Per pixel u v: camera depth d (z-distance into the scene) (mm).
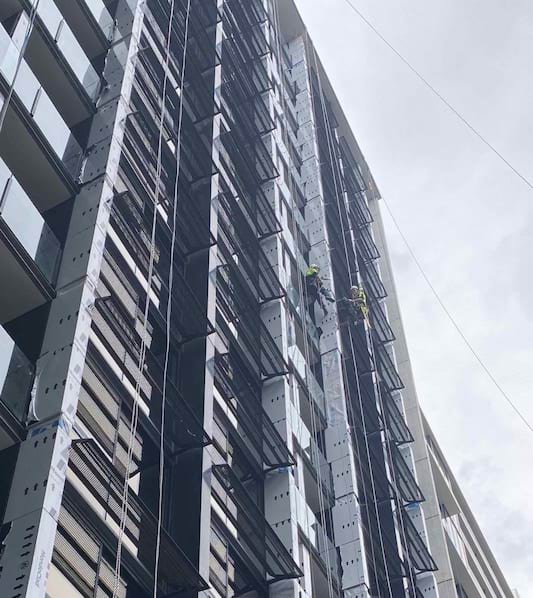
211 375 21250
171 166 24500
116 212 19547
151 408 18922
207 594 17297
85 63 21438
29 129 18031
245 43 39469
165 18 28781
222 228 27000
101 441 15953
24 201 16812
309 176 41531
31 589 12117
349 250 44344
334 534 27359
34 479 13562
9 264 16172
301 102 46812
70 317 16031
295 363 29172
